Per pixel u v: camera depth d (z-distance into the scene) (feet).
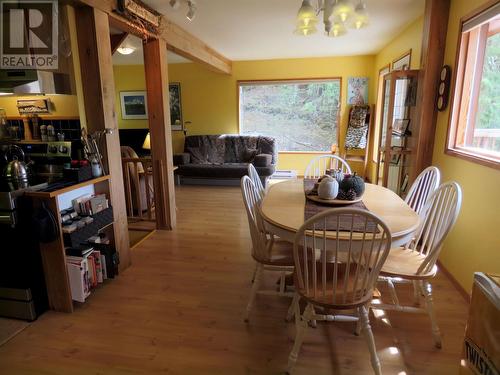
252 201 7.36
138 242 10.87
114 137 8.35
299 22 6.87
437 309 7.05
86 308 7.27
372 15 11.30
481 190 7.06
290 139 21.66
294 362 5.34
